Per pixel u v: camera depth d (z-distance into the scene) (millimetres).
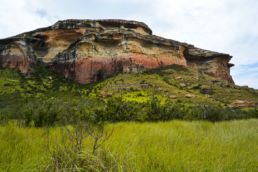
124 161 4656
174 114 27672
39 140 7094
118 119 22141
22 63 168875
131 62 159250
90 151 4801
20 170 4789
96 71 161750
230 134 10391
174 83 131125
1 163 4965
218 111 30641
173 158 5734
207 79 142375
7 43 176500
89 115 18938
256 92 124000
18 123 13469
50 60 181250
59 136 6656
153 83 126250
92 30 187000
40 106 17797
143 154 5852
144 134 9094
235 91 123062
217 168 5340
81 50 167125
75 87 148375
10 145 6430
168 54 174250
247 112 42875
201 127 14617
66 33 189625
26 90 131375
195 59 197375
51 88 145125
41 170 4516
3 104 65188
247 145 8234
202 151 6734
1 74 153500
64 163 4414
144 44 169750
